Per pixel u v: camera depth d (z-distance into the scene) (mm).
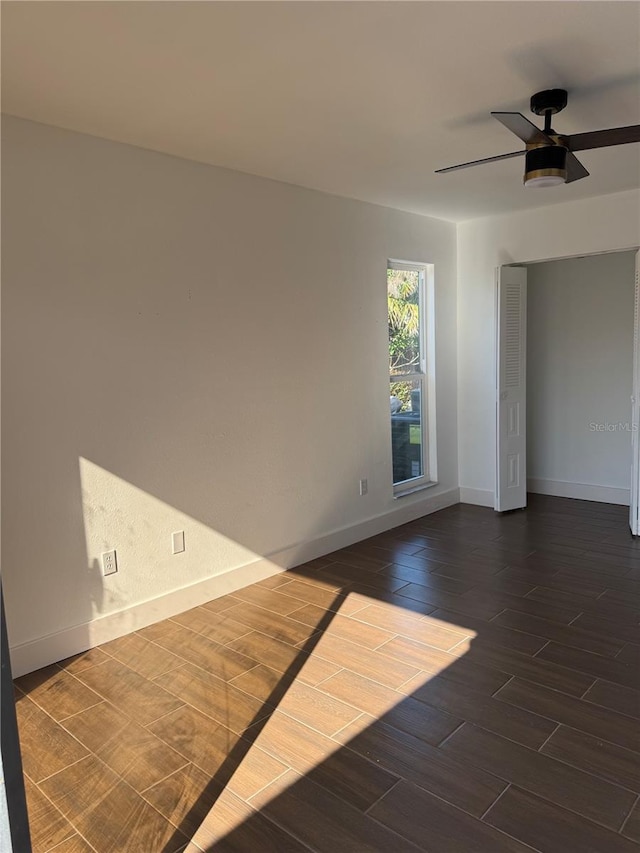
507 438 5207
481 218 5191
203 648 3061
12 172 2682
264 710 2523
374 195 4277
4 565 2764
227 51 2139
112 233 3037
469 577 3885
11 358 2715
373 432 4703
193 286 3406
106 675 2830
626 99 2693
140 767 2205
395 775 2119
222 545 3670
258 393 3811
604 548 4352
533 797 1994
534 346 5789
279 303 3902
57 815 1991
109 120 2758
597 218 4570
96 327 2998
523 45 2162
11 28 1950
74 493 2969
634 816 1900
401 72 2346
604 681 2656
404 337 5117
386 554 4352
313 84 2426
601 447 5523
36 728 2451
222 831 1900
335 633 3178
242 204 3643
